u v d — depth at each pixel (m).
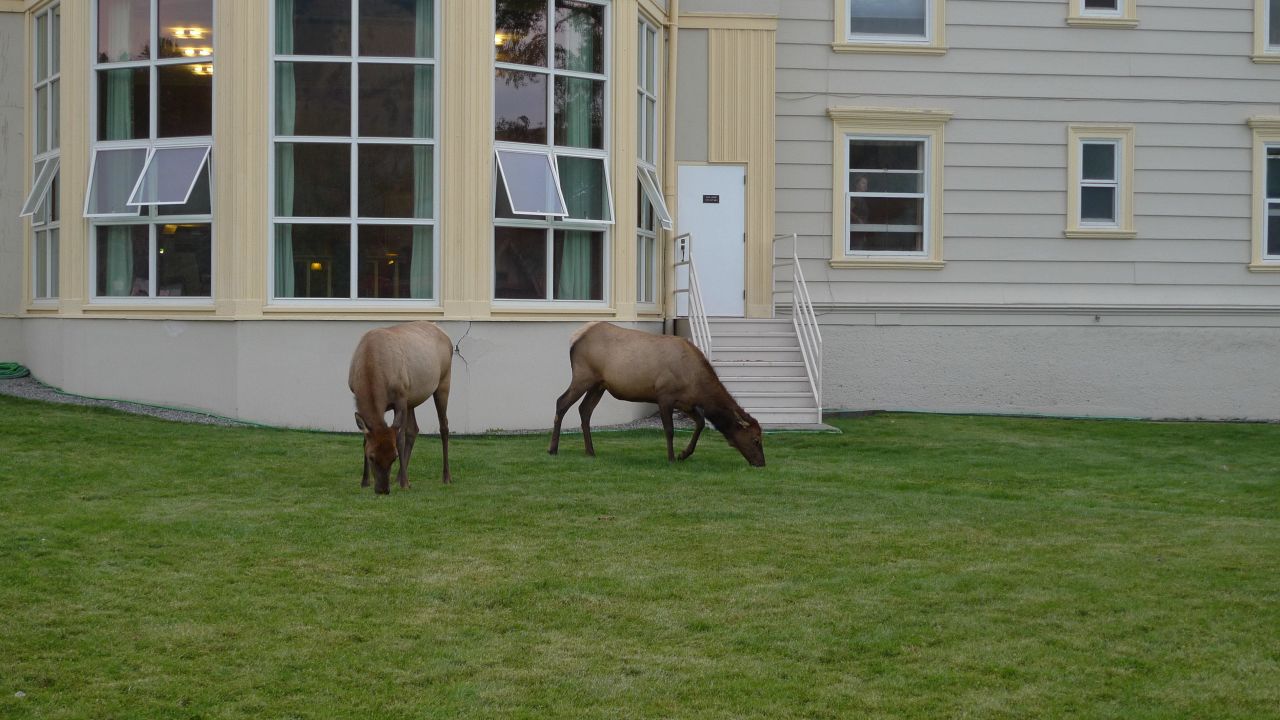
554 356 14.03
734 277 16.86
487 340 13.65
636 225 14.95
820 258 17.48
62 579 6.86
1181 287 17.97
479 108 13.56
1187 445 13.99
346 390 13.38
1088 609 6.72
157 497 9.01
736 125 16.83
